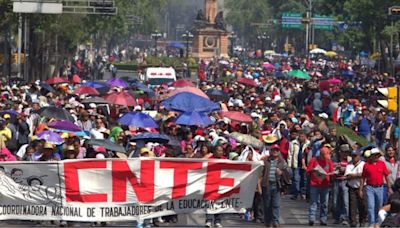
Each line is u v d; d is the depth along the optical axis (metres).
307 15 194.50
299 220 40.69
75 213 34.75
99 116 49.78
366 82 117.44
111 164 34.66
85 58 192.62
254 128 49.28
